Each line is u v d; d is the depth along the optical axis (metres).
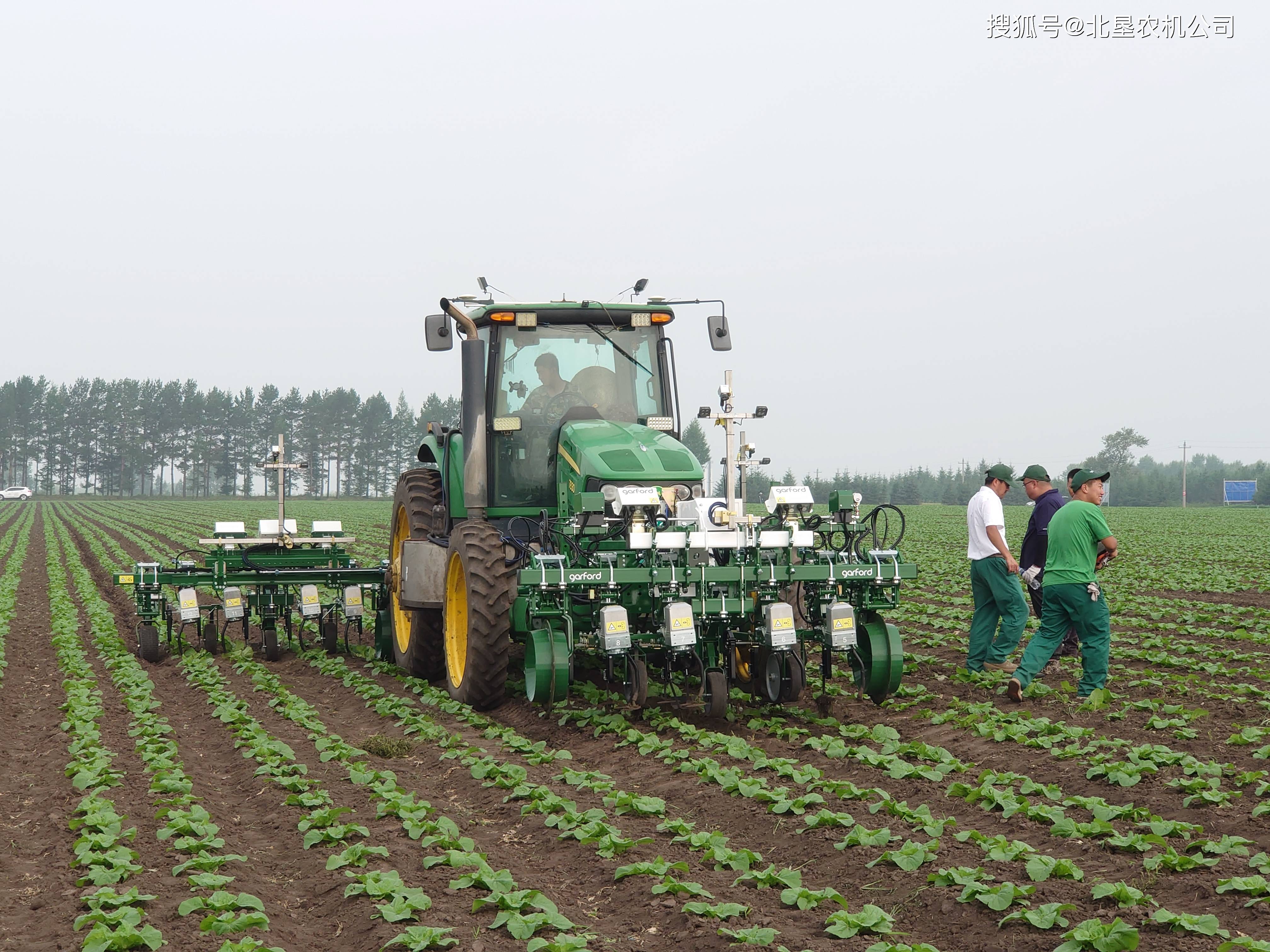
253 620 16.20
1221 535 38.53
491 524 9.55
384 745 7.85
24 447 132.88
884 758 6.82
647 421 9.88
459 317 9.55
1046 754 7.11
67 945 4.34
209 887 4.91
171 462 135.50
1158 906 4.50
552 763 7.36
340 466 137.75
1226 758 6.96
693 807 6.27
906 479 106.75
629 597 8.38
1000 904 4.47
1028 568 10.70
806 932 4.48
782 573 8.27
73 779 6.82
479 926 4.55
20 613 17.23
